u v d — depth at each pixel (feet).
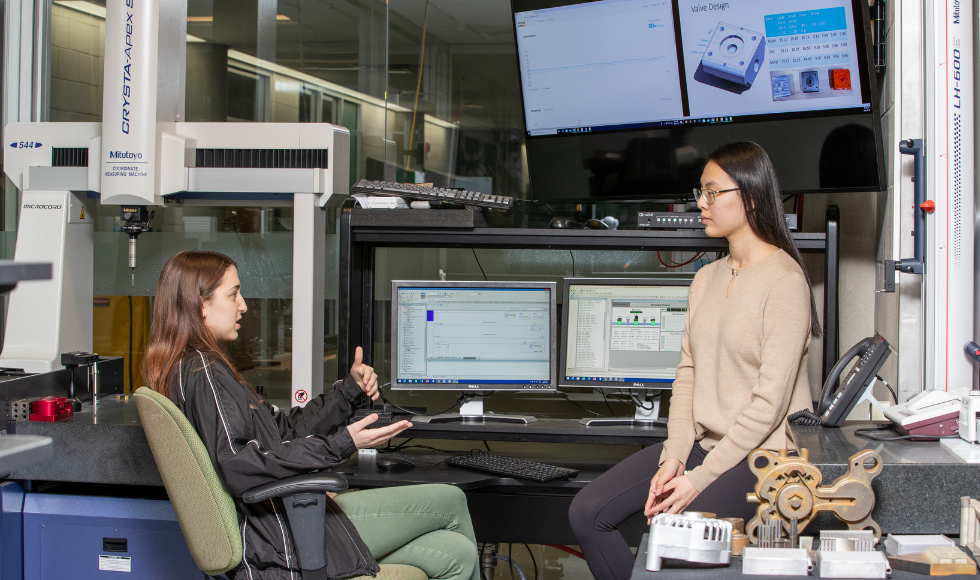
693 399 5.42
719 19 6.59
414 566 5.18
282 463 4.37
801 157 6.68
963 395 4.40
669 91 6.98
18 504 5.97
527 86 7.48
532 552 8.51
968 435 4.20
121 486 6.39
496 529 6.44
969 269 5.33
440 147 9.57
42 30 9.12
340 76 9.59
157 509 5.82
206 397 4.53
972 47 5.31
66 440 5.89
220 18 9.59
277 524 4.53
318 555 4.45
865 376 4.96
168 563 5.80
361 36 9.55
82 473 5.87
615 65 7.07
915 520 3.74
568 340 6.97
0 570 5.90
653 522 3.42
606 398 8.05
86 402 6.95
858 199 7.43
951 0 5.30
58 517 5.92
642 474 5.37
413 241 6.84
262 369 9.21
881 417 6.50
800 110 6.55
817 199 7.65
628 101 7.15
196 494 4.38
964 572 3.13
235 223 8.70
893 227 6.23
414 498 5.37
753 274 5.16
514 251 8.82
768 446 5.01
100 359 7.42
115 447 5.83
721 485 4.82
